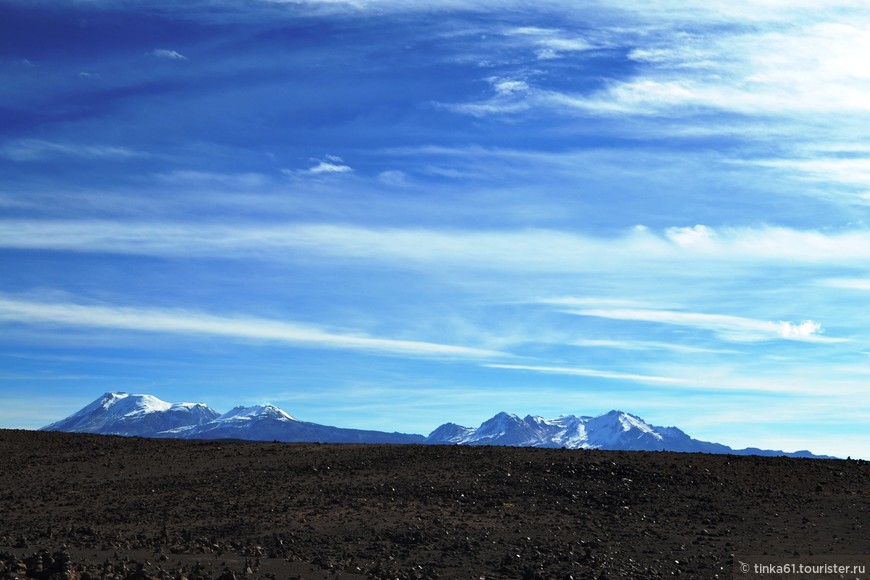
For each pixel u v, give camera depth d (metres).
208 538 32.41
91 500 40.56
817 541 30.48
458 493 38.47
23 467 48.22
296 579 25.78
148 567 26.64
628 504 36.75
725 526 33.19
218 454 50.50
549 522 34.09
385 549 30.20
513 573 27.00
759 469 42.38
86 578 24.31
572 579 25.97
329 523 34.19
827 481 40.34
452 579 26.38
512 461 44.19
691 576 26.41
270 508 36.97
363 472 43.44
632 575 26.42
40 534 33.50
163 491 41.72
